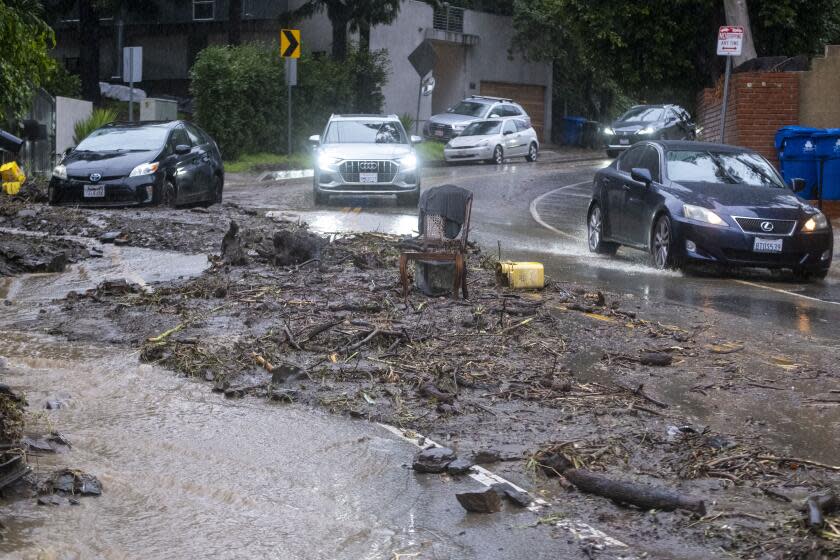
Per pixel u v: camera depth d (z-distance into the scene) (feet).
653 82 90.33
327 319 30.37
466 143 123.44
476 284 37.09
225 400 23.47
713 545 15.89
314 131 119.14
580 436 21.17
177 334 28.86
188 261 42.68
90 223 53.31
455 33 151.43
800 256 44.42
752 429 22.00
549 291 36.70
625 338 30.01
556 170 112.27
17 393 23.12
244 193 81.35
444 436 21.20
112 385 24.36
